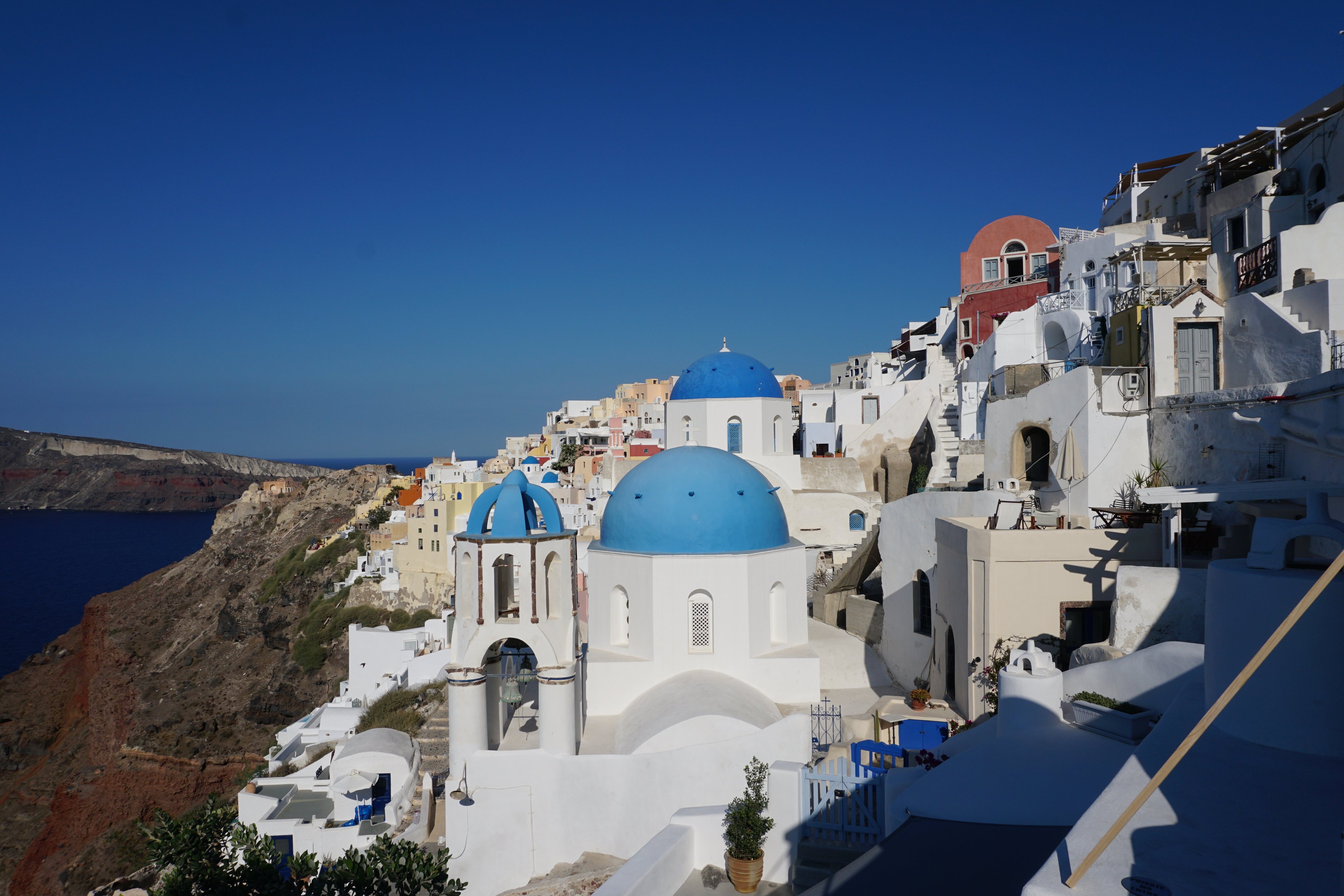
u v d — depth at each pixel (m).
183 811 72.06
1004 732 13.13
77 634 113.25
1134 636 16.25
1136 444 20.97
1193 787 7.41
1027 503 21.27
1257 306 19.42
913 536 25.05
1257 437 17.25
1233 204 28.27
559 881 18.27
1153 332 20.89
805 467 41.25
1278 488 14.70
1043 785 10.95
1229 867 6.11
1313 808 6.98
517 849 20.05
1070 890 5.93
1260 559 8.96
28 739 92.50
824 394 56.47
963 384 37.25
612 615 23.75
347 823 25.44
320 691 76.00
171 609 108.38
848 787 14.91
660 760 19.22
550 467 98.31
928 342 53.66
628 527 23.58
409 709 37.44
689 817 16.00
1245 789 7.36
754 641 22.58
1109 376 20.97
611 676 22.41
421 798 26.34
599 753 20.33
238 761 75.25
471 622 21.14
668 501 23.16
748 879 14.73
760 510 23.72
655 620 22.42
